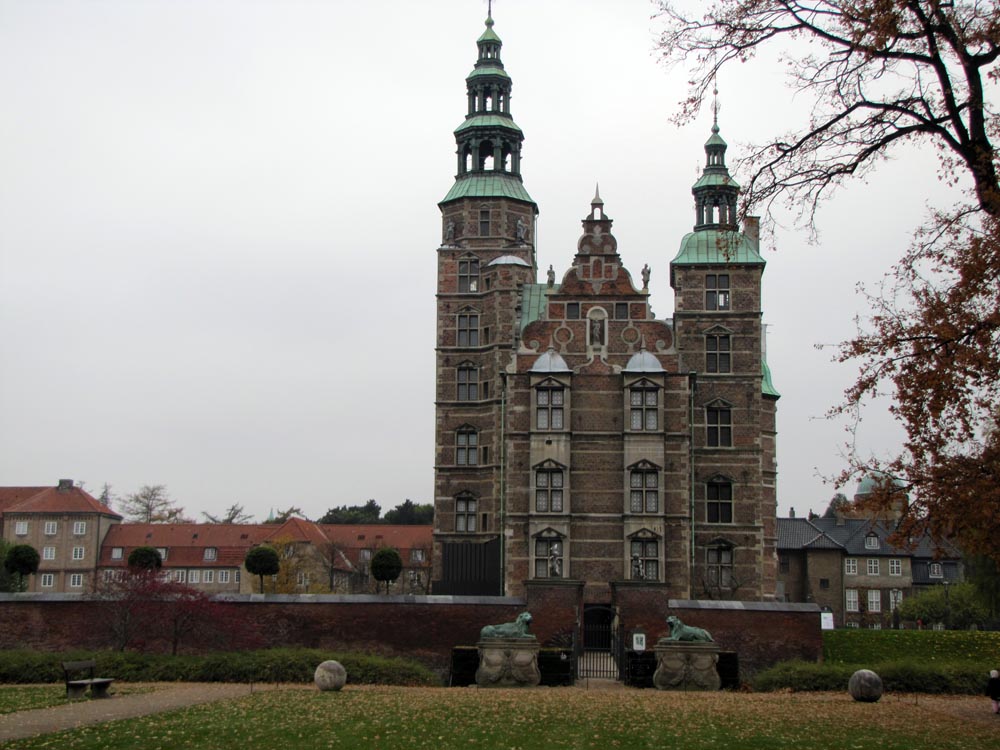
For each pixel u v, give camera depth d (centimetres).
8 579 10506
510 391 6788
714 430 7100
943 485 3036
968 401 2909
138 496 14862
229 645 5328
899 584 12106
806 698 4172
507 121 8431
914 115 2845
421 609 5494
